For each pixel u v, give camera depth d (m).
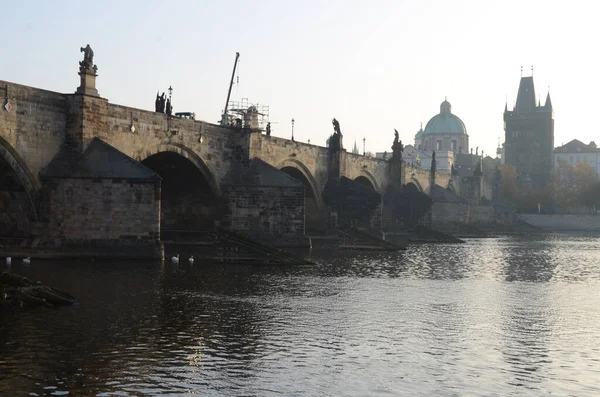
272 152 96.62
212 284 48.59
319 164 114.44
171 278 50.69
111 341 29.38
